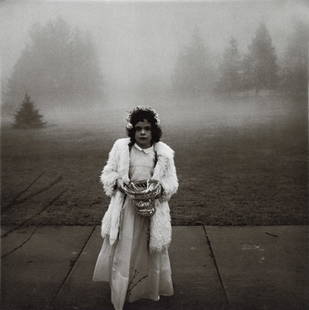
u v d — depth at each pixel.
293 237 3.93
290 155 4.42
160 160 2.46
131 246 2.45
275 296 2.76
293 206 4.42
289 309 2.61
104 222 2.51
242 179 4.46
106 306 2.65
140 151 2.48
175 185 2.49
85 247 3.75
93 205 4.45
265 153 4.45
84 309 2.62
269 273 3.11
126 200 2.45
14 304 2.69
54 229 4.24
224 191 4.47
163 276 2.64
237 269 3.21
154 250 2.46
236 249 3.64
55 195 4.45
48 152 4.48
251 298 2.73
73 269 3.26
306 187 4.37
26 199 4.44
